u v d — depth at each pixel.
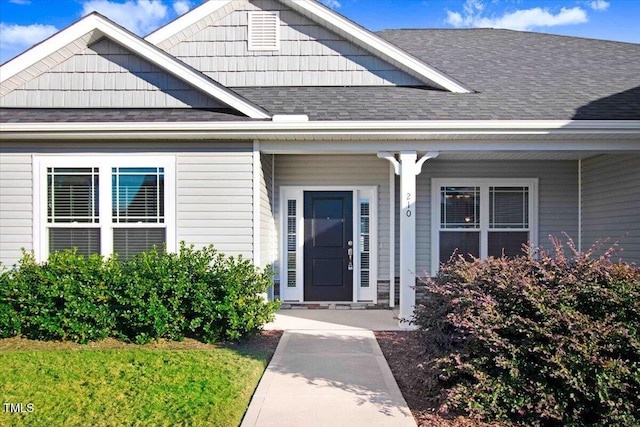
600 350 3.43
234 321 5.94
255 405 4.02
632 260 7.31
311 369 5.04
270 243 8.48
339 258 8.98
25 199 6.91
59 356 5.38
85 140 6.88
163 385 4.46
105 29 7.14
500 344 3.57
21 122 6.55
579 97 7.49
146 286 6.01
